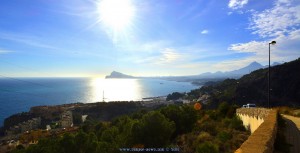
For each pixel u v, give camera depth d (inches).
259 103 3437.5
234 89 4402.1
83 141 972.6
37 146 957.2
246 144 218.7
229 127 1144.2
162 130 1114.1
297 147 361.7
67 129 3772.1
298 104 2999.5
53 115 6131.9
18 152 1002.1
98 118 5841.5
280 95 3398.1
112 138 1211.2
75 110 6545.3
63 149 945.5
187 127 1421.0
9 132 4601.4
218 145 823.7
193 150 969.5
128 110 6486.2
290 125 570.9
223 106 1558.8
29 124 5012.3
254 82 4084.6
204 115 1771.7
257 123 807.1
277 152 333.7
